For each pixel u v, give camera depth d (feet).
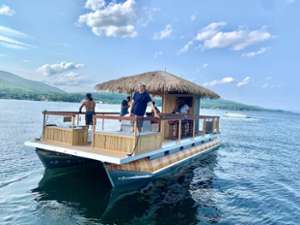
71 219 17.93
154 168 26.40
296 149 62.23
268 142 74.33
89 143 27.76
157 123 30.60
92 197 22.44
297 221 19.29
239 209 21.26
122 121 26.76
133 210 20.03
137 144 23.02
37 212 18.80
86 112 30.25
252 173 34.63
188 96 43.86
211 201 22.79
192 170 34.09
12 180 25.76
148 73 36.83
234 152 52.54
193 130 38.88
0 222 16.89
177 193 24.48
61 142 27.02
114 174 22.89
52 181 26.35
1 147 42.06
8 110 143.33
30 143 26.81
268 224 18.58
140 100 25.64
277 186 28.76
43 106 211.61
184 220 18.60
